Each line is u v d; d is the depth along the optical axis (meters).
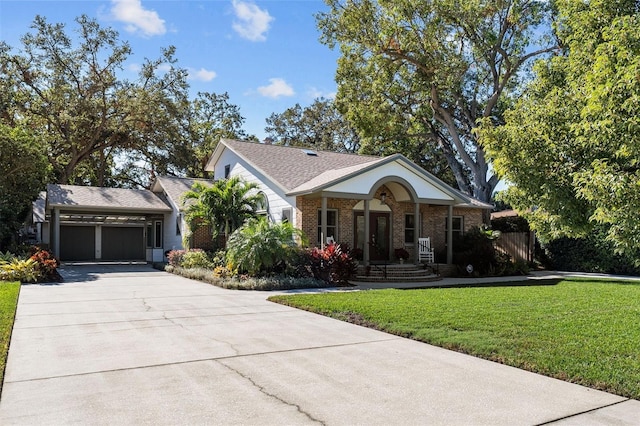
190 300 12.19
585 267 22.36
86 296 12.82
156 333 8.08
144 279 18.20
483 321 8.88
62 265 26.42
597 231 21.45
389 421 4.36
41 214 29.12
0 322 8.61
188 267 20.00
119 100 34.50
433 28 28.05
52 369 5.91
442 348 7.14
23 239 26.36
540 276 20.30
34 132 32.53
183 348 7.02
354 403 4.81
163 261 26.66
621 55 6.57
